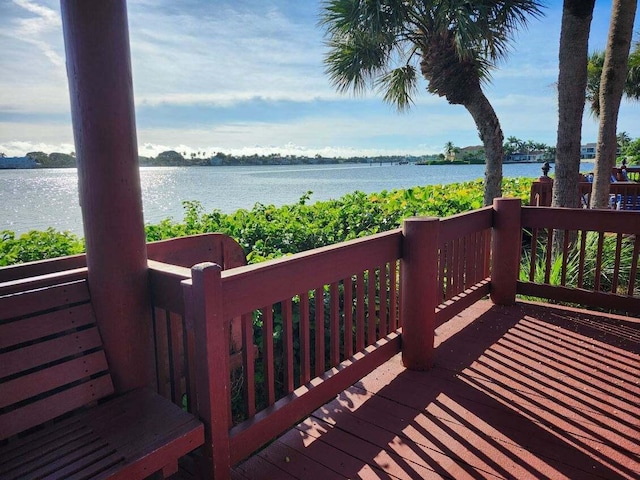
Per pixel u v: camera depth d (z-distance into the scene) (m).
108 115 1.60
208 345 1.55
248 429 1.79
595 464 1.85
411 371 2.73
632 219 3.39
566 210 3.64
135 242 1.72
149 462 1.35
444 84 6.70
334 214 5.16
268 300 1.86
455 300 3.37
